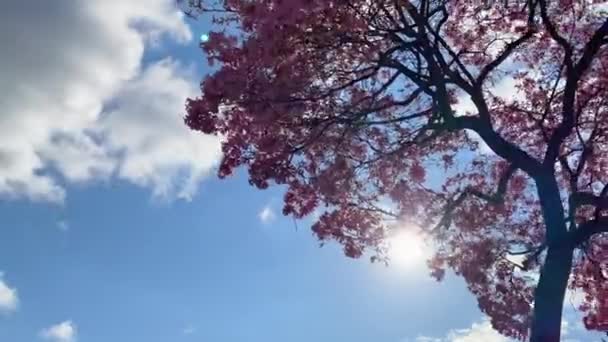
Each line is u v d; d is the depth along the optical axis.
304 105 11.99
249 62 11.70
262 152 13.16
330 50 11.84
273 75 11.78
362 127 12.79
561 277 11.41
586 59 12.06
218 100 12.11
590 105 13.59
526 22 13.40
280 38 11.45
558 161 13.41
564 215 11.84
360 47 11.88
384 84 12.38
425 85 12.12
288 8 11.17
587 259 15.13
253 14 11.59
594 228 11.62
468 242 14.57
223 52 12.05
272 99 11.80
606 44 12.90
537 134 14.70
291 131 12.88
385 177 14.38
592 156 14.31
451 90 14.11
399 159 13.98
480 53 13.80
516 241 14.45
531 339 11.35
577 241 11.62
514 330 14.58
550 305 11.32
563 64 13.18
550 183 11.84
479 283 14.56
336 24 11.42
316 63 11.85
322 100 12.19
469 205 14.57
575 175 12.95
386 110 13.33
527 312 14.38
